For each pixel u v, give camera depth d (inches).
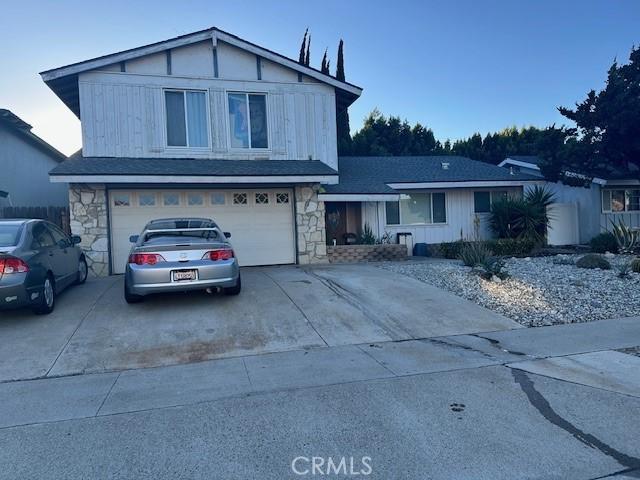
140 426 163.0
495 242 657.6
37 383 208.7
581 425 157.3
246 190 515.5
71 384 206.2
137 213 482.6
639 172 693.3
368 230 661.3
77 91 526.9
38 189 755.4
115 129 496.7
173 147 512.4
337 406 175.6
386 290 367.9
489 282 390.3
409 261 566.9
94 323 287.9
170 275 303.4
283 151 546.6
